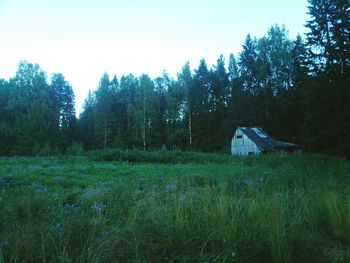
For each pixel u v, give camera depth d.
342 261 3.57
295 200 5.80
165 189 7.61
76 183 10.49
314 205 5.55
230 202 5.14
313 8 29.83
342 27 26.16
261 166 18.78
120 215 4.95
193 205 5.13
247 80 57.75
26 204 5.45
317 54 29.14
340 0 26.61
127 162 20.73
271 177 10.00
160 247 3.82
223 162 21.92
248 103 50.12
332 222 4.76
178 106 56.28
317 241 4.11
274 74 53.03
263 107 50.00
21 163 18.27
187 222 4.26
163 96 63.53
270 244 3.80
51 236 3.59
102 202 5.80
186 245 3.87
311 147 27.92
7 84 63.06
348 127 24.42
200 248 3.80
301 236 4.12
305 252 3.82
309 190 6.99
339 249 3.89
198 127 53.72
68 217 4.37
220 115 63.66
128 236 3.72
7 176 10.71
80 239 3.74
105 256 3.25
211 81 65.94
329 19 28.72
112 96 67.69
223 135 52.41
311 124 28.28
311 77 29.25
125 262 3.38
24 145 48.72
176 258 3.55
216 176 12.07
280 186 7.56
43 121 53.09
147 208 5.33
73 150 38.38
